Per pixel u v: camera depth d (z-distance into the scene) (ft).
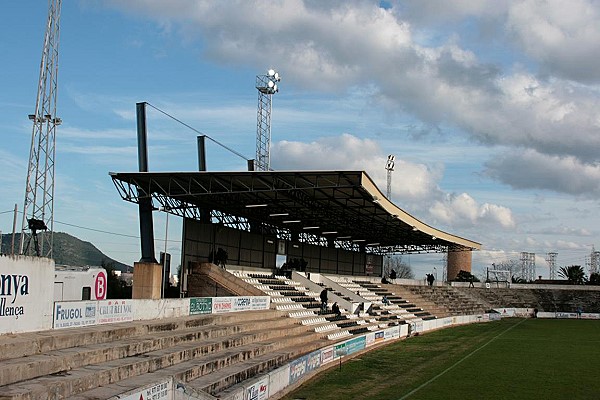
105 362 54.44
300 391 70.49
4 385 42.50
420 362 98.89
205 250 135.33
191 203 131.03
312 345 95.40
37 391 40.81
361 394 69.15
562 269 462.60
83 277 109.09
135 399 41.57
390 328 135.13
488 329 178.29
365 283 209.36
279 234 182.91
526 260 508.94
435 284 268.41
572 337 152.76
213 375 61.72
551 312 255.50
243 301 107.34
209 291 124.57
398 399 67.05
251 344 83.41
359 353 109.50
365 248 240.73
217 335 81.61
